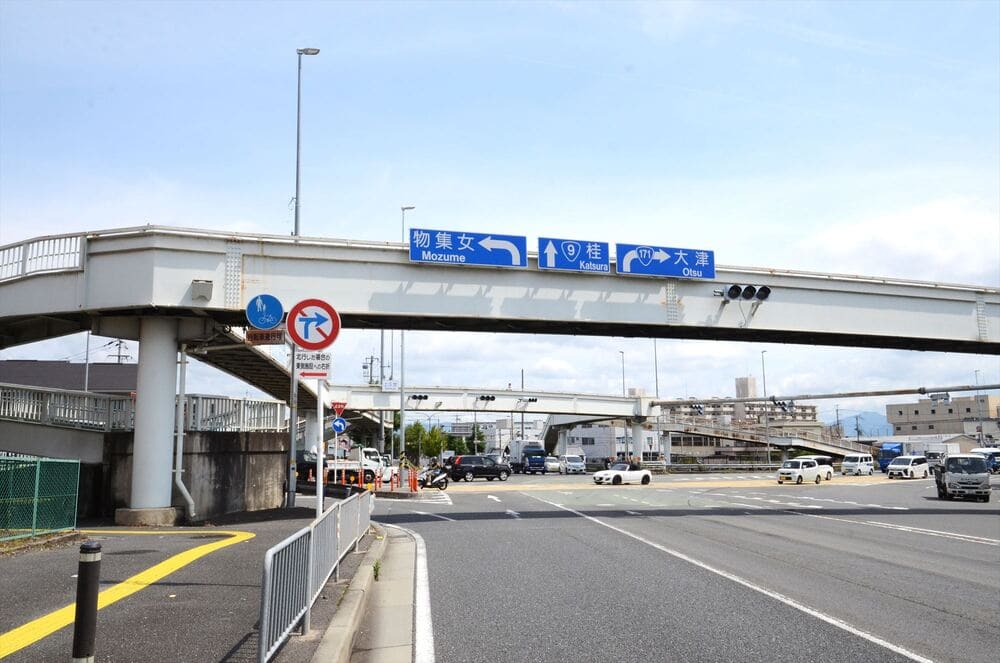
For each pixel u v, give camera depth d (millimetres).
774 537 16703
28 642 6273
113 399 21422
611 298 21500
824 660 6473
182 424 19531
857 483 51594
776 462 97938
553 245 20875
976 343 25547
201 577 9539
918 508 27625
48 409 21156
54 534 13094
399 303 19734
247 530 16141
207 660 5758
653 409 77562
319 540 7766
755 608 8703
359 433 114188
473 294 20328
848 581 10656
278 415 30844
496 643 7086
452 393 70125
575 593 9711
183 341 19469
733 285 22391
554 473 80125
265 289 18812
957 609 8695
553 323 21312
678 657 6566
